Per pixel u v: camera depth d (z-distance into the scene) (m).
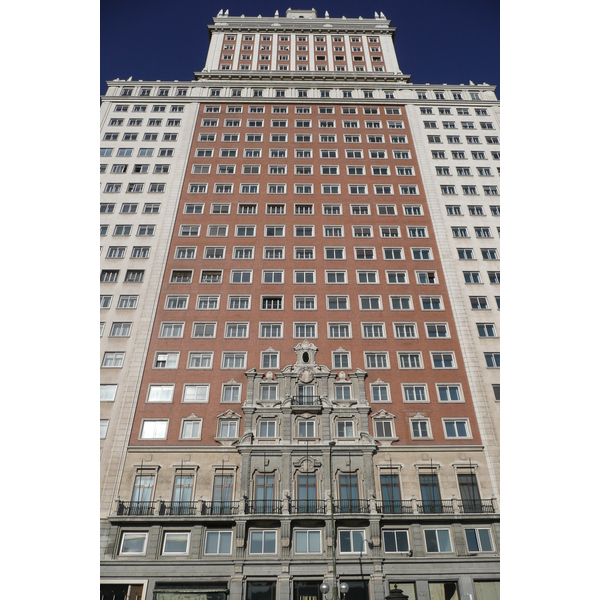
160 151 53.53
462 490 34.94
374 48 70.00
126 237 46.78
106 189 50.16
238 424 37.06
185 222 48.03
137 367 39.34
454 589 31.78
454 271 45.38
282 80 63.28
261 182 51.19
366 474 34.84
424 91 61.22
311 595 30.84
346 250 46.50
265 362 39.78
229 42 69.94
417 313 42.78
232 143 54.59
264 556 31.81
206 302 43.06
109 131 55.19
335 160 53.28
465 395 38.88
